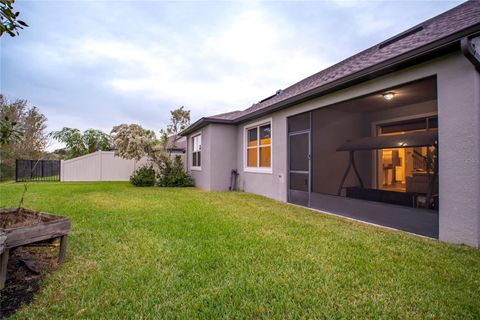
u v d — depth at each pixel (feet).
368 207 21.58
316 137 30.71
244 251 10.86
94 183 41.32
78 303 7.01
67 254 10.36
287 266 9.43
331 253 10.76
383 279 8.46
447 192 12.30
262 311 6.72
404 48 15.48
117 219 16.28
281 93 37.65
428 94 21.65
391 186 31.53
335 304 7.06
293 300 7.24
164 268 9.13
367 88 16.21
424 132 23.36
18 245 8.08
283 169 24.76
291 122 24.70
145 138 38.50
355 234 13.62
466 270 9.09
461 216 11.78
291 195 24.48
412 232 14.39
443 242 12.25
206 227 14.57
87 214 17.58
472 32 10.21
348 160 33.24
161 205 21.58
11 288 7.83
